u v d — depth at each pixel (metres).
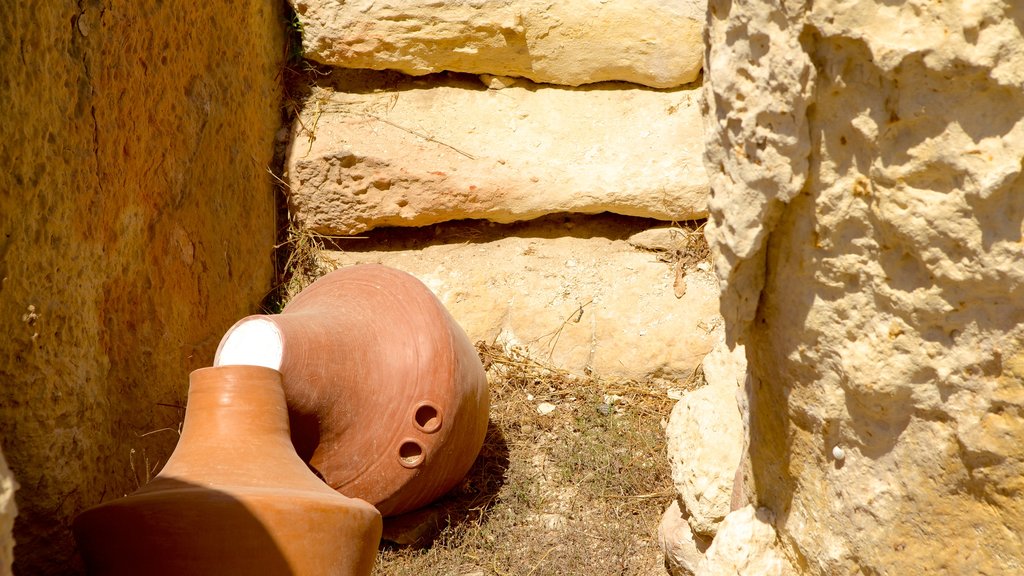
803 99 1.72
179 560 2.38
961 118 1.58
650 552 3.40
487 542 3.47
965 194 1.61
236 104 4.04
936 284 1.71
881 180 1.71
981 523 1.79
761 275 2.04
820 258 1.88
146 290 3.30
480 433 3.55
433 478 3.40
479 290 4.37
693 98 4.47
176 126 3.52
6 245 2.48
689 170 4.28
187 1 3.58
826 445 2.04
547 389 4.15
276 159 4.46
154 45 3.33
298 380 3.14
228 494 2.46
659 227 4.40
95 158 2.94
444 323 3.45
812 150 1.80
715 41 1.87
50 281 2.68
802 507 2.17
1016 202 1.58
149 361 3.30
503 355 4.26
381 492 3.33
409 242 4.56
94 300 2.93
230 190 4.00
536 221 4.54
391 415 3.30
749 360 2.23
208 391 2.83
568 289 4.35
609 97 4.55
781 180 1.80
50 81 2.68
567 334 4.26
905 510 1.91
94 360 2.91
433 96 4.58
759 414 2.25
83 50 2.86
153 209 3.36
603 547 3.40
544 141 4.45
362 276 3.65
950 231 1.65
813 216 1.85
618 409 4.06
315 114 4.49
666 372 4.16
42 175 2.63
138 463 3.21
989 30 1.52
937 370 1.77
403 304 3.47
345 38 4.44
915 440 1.85
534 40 4.41
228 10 3.95
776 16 1.71
